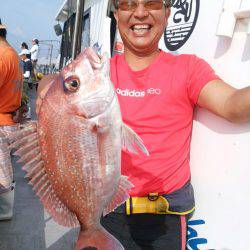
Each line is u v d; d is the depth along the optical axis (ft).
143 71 2.80
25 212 5.92
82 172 2.25
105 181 2.31
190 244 2.91
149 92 2.78
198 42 2.91
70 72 2.18
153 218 2.86
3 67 4.91
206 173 2.76
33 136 2.14
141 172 2.79
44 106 2.16
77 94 2.18
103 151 2.27
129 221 2.90
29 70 19.19
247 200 2.40
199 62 2.71
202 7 2.89
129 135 2.35
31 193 6.65
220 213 2.63
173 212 2.82
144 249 2.90
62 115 2.18
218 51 2.67
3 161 5.12
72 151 2.21
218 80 2.58
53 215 2.22
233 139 2.54
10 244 4.99
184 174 2.83
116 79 2.89
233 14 2.42
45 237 5.20
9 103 5.06
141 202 2.82
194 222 2.88
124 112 2.81
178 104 2.76
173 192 2.80
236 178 2.49
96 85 2.21
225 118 2.49
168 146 2.78
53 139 2.18
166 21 2.90
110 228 2.96
